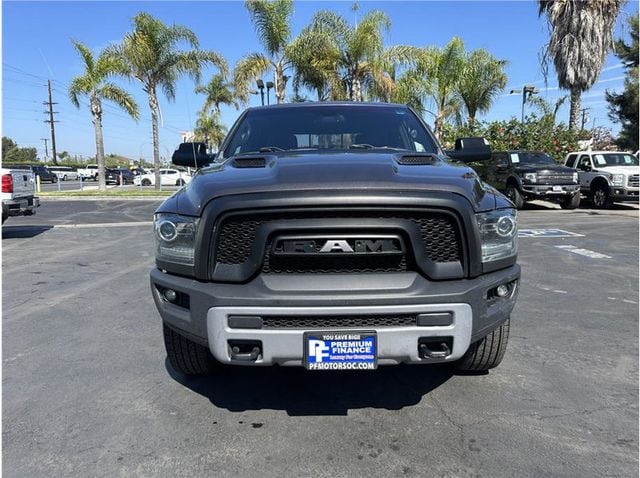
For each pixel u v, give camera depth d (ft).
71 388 11.60
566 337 14.56
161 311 9.77
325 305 8.46
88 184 165.48
